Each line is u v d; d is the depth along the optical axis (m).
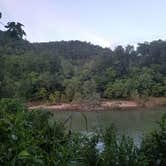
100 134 4.09
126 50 94.44
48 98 66.62
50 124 4.09
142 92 74.50
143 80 75.75
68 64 91.75
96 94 65.50
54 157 3.21
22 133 2.90
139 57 93.25
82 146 3.88
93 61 92.19
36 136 3.46
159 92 74.62
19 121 3.02
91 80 74.81
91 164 3.73
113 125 4.32
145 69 82.94
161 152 4.04
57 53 110.19
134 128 26.59
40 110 4.38
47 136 3.73
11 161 2.54
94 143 3.96
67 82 70.62
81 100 62.78
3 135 2.72
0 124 2.74
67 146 3.71
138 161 3.77
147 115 52.72
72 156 3.47
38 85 66.19
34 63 70.50
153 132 4.16
